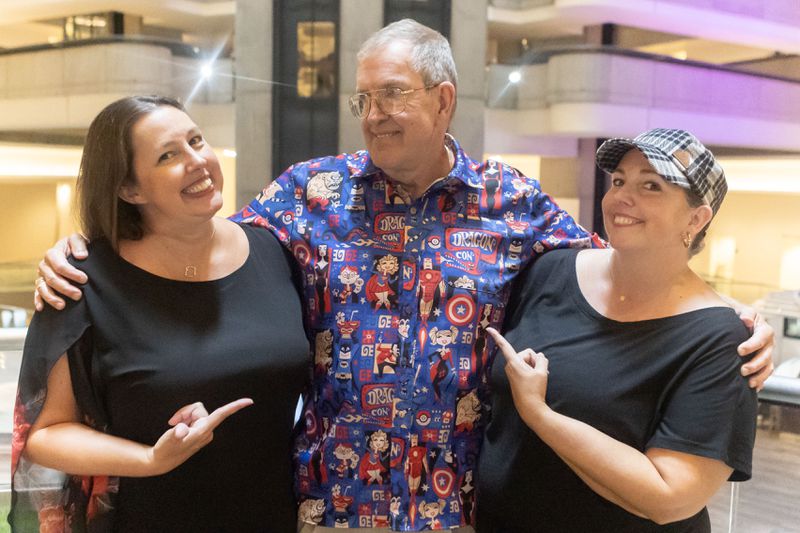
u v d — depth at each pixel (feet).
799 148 43.45
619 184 5.35
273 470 5.87
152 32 45.96
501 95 41.14
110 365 5.34
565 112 39.29
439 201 6.36
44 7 41.63
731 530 7.13
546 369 5.45
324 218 6.38
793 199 40.50
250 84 31.22
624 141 5.17
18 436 5.25
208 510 5.61
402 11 30.42
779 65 47.37
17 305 37.78
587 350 5.53
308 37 30.66
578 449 5.08
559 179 44.29
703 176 5.13
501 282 6.29
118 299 5.42
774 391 6.83
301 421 6.40
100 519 5.48
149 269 5.56
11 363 7.45
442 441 6.16
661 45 48.14
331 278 6.23
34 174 41.91
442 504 6.13
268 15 30.68
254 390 5.57
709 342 5.11
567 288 5.91
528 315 6.09
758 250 42.06
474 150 31.24
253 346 5.59
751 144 42.47
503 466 5.87
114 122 5.29
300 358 5.80
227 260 5.86
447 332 6.17
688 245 5.33
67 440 5.17
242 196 31.96
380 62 5.91
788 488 6.80
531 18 42.37
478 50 30.81
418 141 5.97
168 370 5.36
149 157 5.27
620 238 5.27
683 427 4.99
